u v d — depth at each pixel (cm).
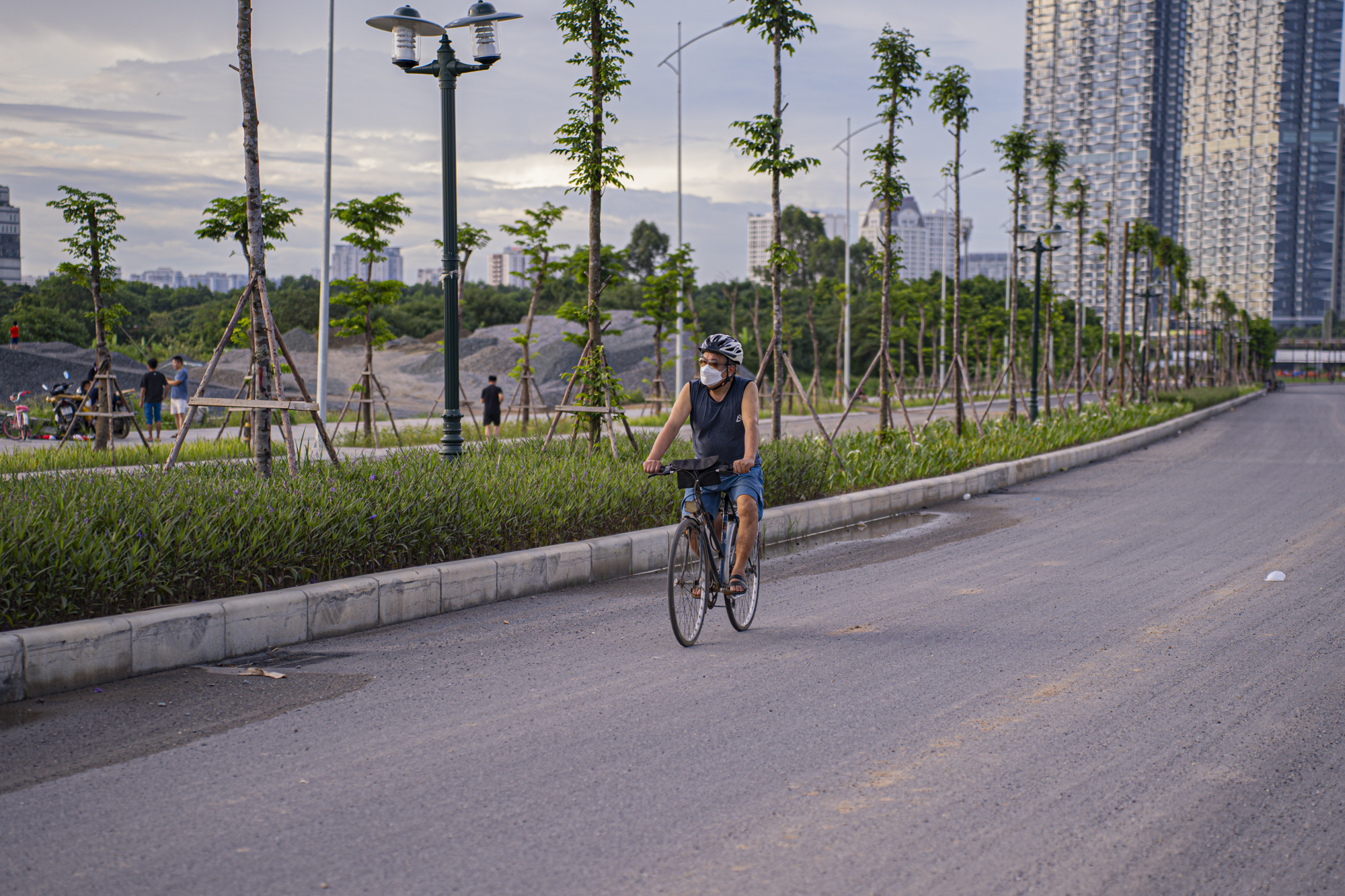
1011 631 678
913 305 5419
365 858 346
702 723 487
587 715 499
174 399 2239
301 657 602
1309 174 16338
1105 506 1371
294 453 898
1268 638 660
